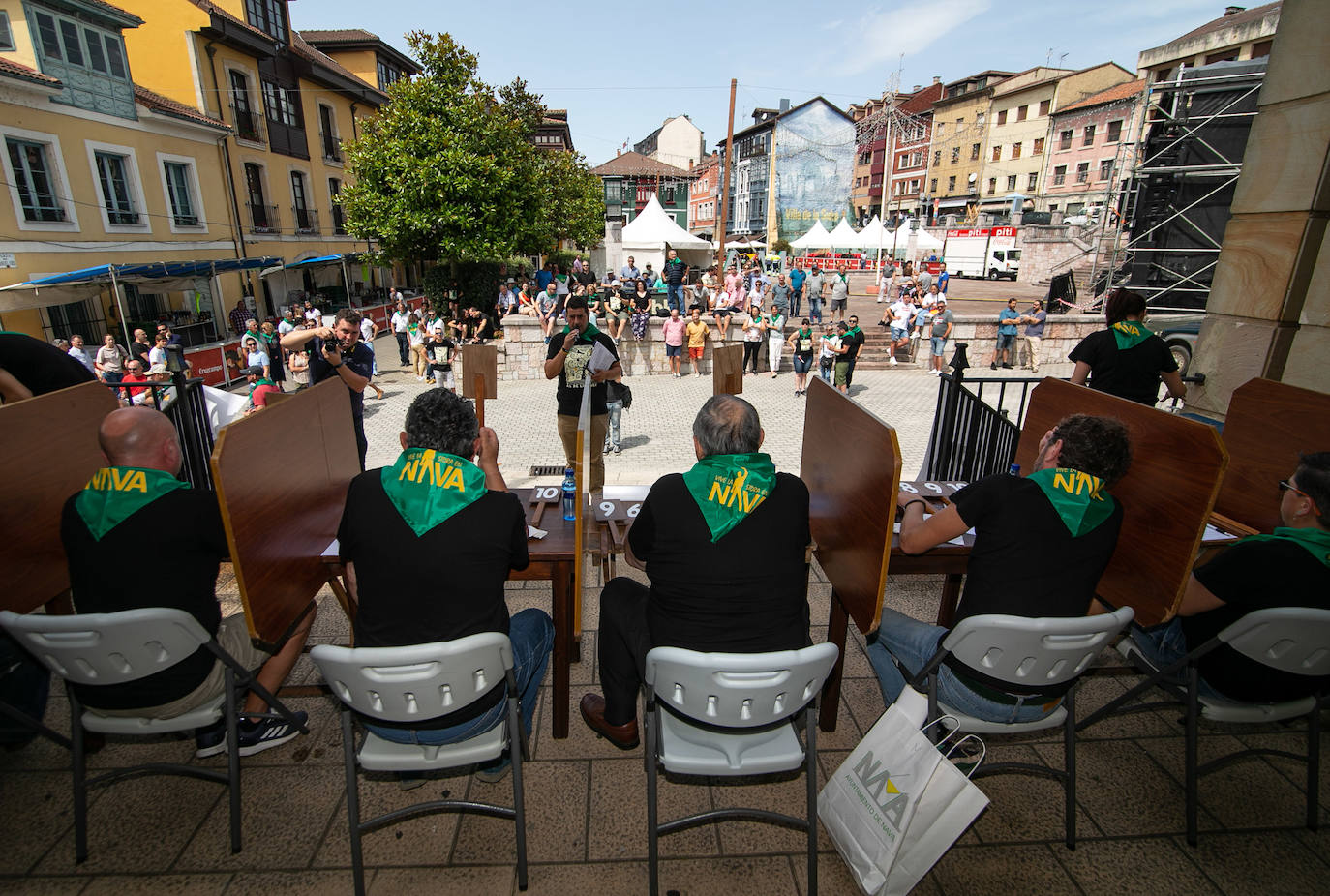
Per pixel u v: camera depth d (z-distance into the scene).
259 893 1.98
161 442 2.07
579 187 29.33
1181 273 11.07
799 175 49.97
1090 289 15.59
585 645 3.25
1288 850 2.19
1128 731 2.75
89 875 2.03
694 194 68.38
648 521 1.95
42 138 13.63
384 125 15.42
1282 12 3.63
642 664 2.13
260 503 2.09
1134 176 11.56
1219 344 4.12
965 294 24.44
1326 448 2.75
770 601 1.86
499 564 1.92
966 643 1.95
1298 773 2.54
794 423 9.70
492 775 2.40
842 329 11.16
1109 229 17.28
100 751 2.56
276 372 13.08
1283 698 2.13
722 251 19.44
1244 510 3.13
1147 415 2.36
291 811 2.28
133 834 2.18
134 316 16.02
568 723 2.64
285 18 22.27
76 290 13.75
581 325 4.71
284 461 2.28
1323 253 3.52
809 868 1.94
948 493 3.10
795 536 1.90
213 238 18.83
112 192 15.52
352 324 4.32
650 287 20.19
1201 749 2.66
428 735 1.91
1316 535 1.98
